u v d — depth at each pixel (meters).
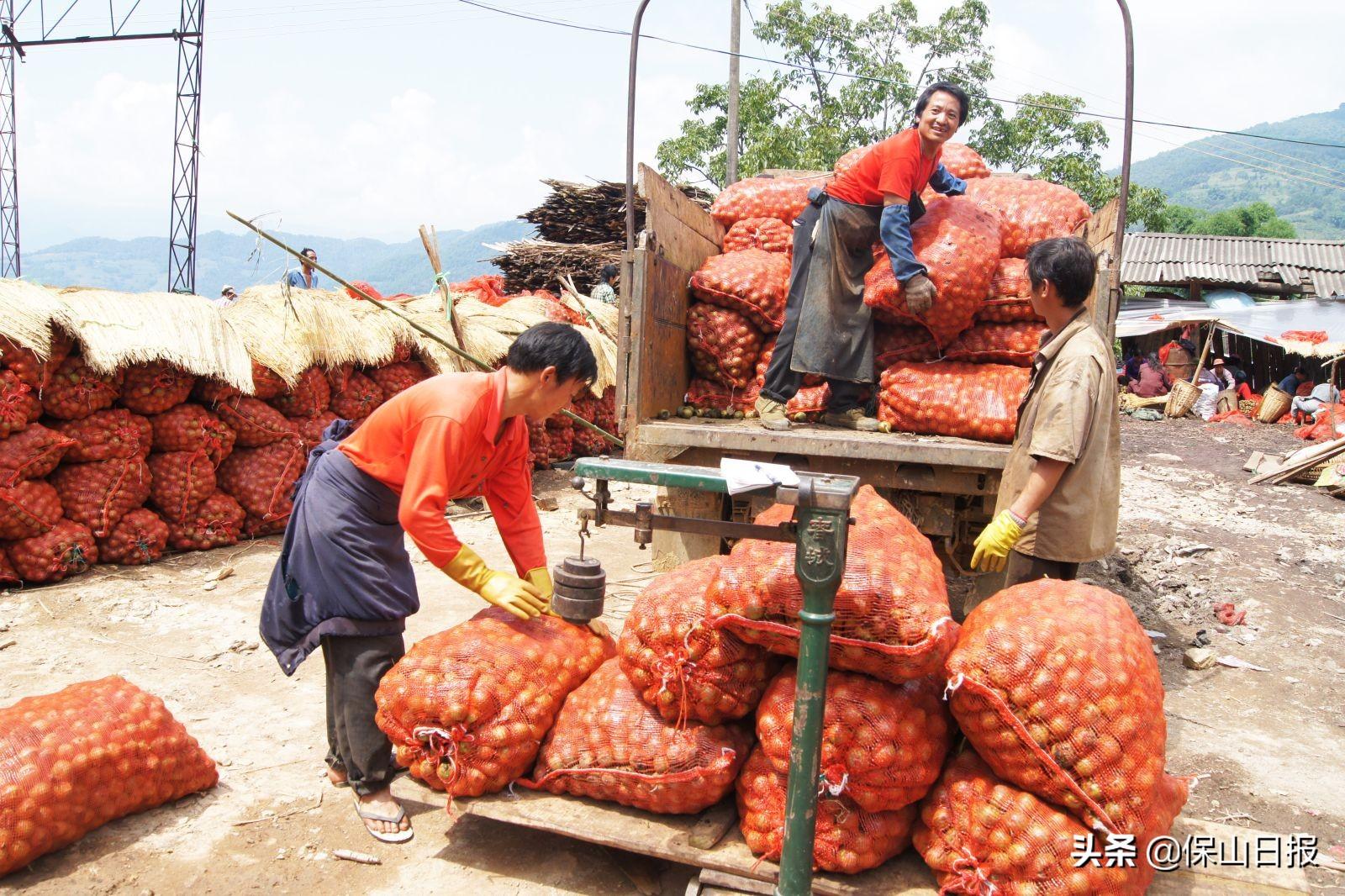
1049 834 2.32
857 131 23.80
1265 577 6.68
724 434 4.42
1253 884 2.57
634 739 2.70
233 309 6.95
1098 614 2.52
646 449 4.68
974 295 4.60
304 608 2.97
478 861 2.92
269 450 6.67
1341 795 3.57
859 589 2.41
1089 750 2.29
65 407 5.46
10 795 2.66
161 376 5.86
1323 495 10.27
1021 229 5.07
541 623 3.07
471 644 2.89
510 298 11.09
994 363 4.85
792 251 5.74
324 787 3.33
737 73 18.23
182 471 6.09
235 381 6.05
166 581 5.60
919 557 2.71
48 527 5.38
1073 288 3.39
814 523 2.19
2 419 5.11
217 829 3.04
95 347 5.41
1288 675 4.88
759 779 2.59
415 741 2.82
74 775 2.79
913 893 2.47
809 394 5.18
